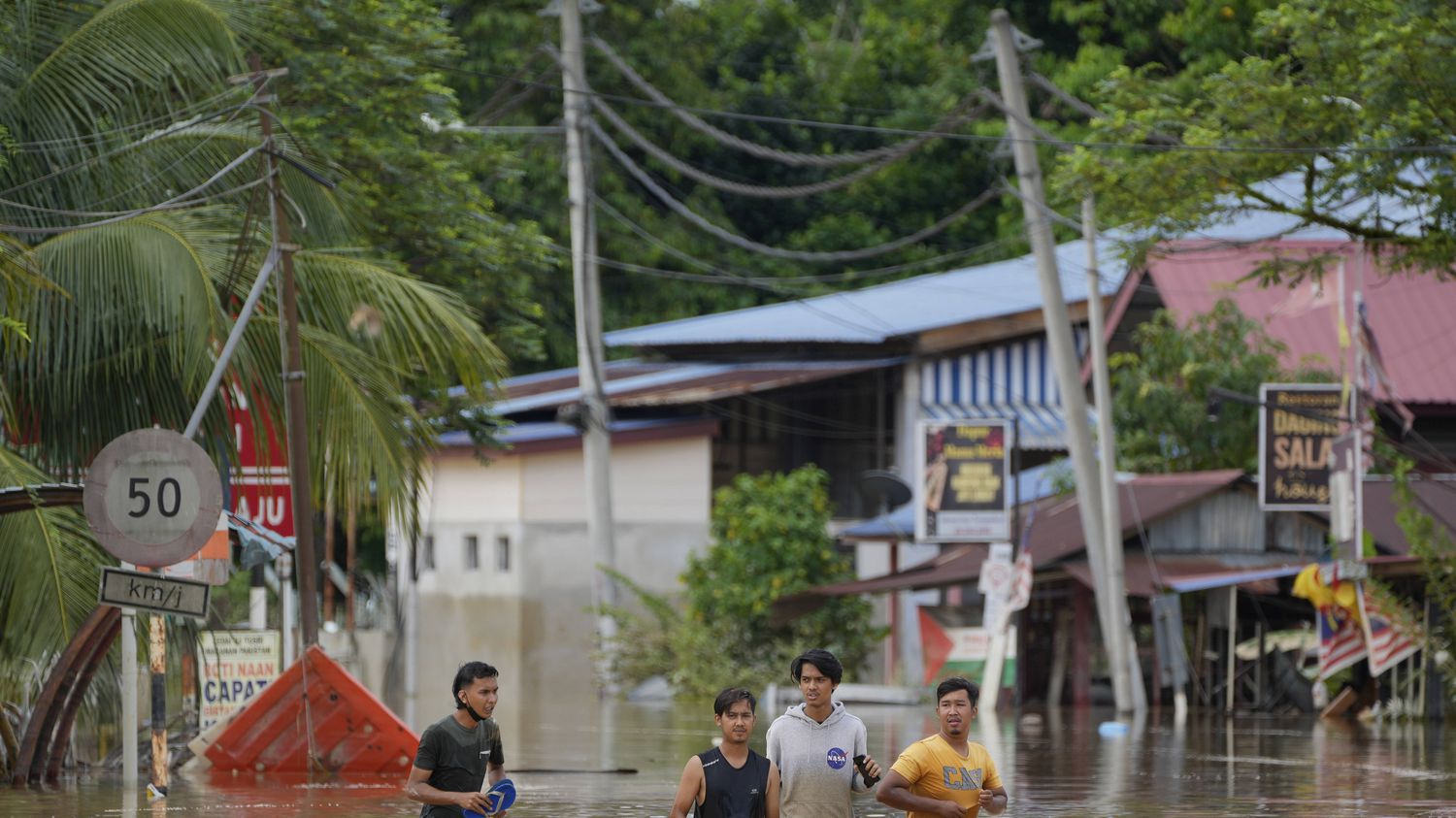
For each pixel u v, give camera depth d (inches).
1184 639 2369.6
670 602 2869.1
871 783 730.2
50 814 1050.1
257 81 1293.1
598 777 1357.0
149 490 1087.6
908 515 2677.2
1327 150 1572.3
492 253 1907.0
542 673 2864.2
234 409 1353.3
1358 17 1544.0
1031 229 2148.1
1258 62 1598.2
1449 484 2411.4
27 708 1323.8
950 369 2923.2
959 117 2190.0
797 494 2632.9
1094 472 2154.3
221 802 1122.7
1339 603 2033.7
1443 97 1494.8
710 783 698.8
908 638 2817.4
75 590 1238.3
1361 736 1814.7
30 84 1344.7
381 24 1793.8
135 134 1387.8
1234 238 2763.3
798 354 2979.8
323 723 1294.3
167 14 1366.9
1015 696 2288.4
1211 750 1632.6
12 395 1290.6
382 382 1354.6
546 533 2883.9
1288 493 2161.7
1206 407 2586.1
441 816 800.3
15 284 1198.3
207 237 1331.2
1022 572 2250.2
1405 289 2741.1
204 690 1407.5
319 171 1509.6
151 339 1286.9
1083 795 1235.9
